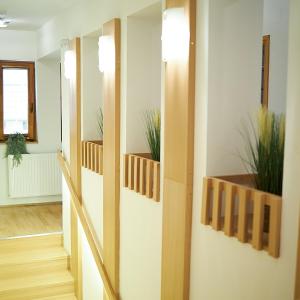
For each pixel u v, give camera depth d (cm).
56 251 515
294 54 154
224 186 196
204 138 215
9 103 655
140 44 314
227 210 193
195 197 224
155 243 275
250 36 220
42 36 604
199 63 217
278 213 164
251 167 214
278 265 167
